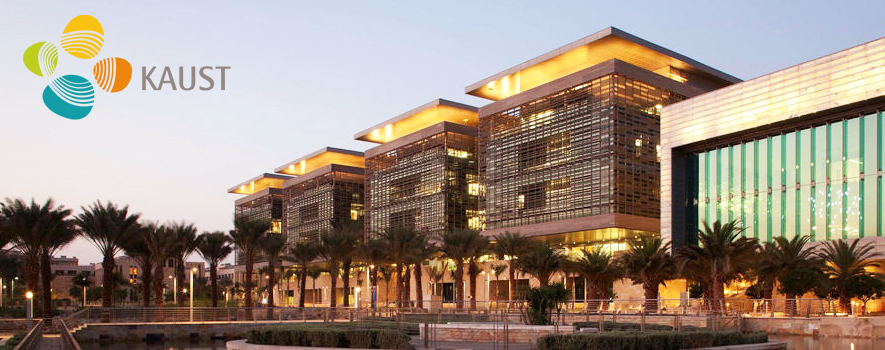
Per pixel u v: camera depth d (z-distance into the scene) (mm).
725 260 47469
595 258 59406
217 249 77375
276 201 178125
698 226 69750
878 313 49062
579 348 24156
